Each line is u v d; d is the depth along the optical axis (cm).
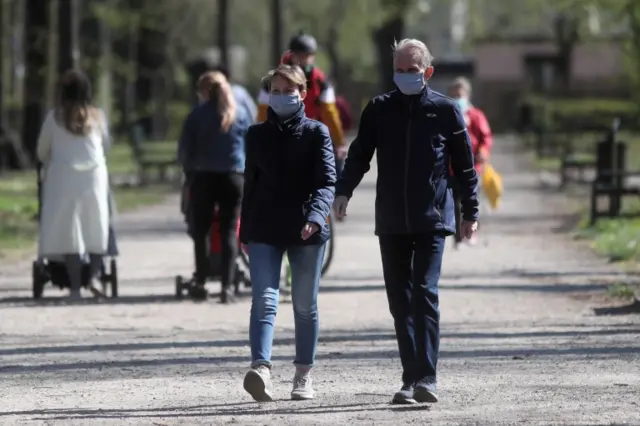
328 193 2458
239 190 3978
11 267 5088
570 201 8100
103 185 4041
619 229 5953
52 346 3197
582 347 3089
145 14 13500
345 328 3475
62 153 3994
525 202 8138
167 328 3494
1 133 11300
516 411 2327
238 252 4234
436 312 2406
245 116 4009
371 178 11244
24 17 11569
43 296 4194
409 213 2405
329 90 3931
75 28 8044
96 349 3142
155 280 4616
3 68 11788
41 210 4025
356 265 5041
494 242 5850
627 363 2858
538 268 4859
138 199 8675
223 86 3978
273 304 2448
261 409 2381
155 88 14300
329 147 2478
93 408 2414
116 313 3791
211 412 2356
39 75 11494
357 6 19500
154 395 2548
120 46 15600
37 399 2516
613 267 4847
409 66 2395
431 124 2414
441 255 2430
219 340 3278
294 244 2469
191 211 4031
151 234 6378
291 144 2467
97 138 4028
